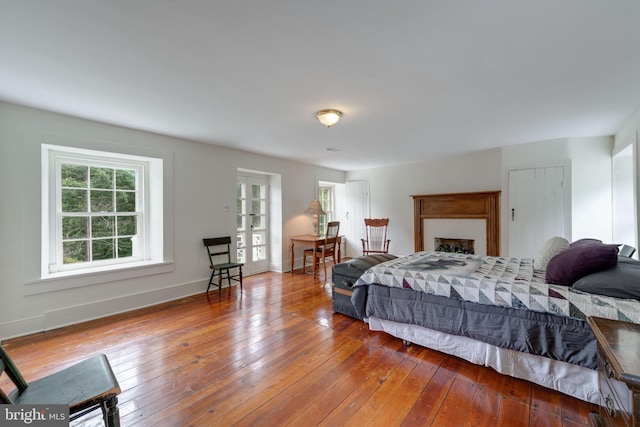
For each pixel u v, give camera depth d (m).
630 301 1.59
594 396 1.63
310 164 5.95
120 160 3.50
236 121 3.09
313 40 1.64
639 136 2.81
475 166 4.93
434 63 1.91
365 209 6.51
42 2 1.29
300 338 2.59
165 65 1.91
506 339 1.88
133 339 2.56
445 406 1.69
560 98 2.52
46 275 2.84
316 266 5.19
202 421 1.58
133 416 1.61
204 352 2.33
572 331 1.68
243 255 5.02
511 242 4.33
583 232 3.84
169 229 3.71
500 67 1.98
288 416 1.61
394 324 2.50
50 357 2.25
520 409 1.65
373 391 1.83
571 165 3.88
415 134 3.67
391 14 1.42
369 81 2.17
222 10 1.37
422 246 5.57
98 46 1.68
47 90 2.29
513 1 1.33
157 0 1.29
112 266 3.34
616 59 1.87
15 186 2.60
